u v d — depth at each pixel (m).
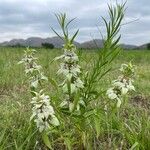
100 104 0.42
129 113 0.45
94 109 0.31
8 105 0.48
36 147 0.34
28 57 0.34
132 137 0.35
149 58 1.38
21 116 0.42
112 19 0.30
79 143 0.33
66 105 0.31
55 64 0.87
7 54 1.16
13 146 0.34
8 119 0.41
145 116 0.42
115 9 0.30
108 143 0.35
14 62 0.94
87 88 0.31
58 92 0.32
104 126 0.38
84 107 0.31
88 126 0.35
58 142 0.35
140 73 0.84
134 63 1.17
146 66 1.09
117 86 0.31
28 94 0.53
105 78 0.66
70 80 0.30
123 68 0.31
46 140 0.29
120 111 0.45
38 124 0.28
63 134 0.32
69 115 0.31
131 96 0.59
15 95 0.53
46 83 0.56
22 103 0.48
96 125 0.31
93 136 0.36
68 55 0.30
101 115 0.34
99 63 0.31
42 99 0.28
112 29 0.30
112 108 0.33
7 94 0.57
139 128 0.38
